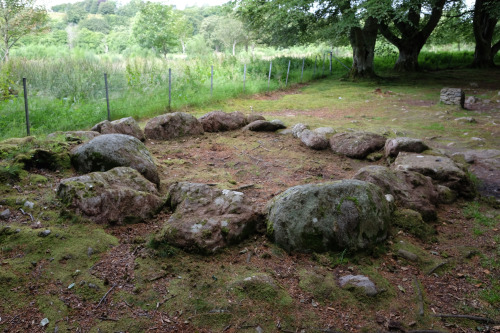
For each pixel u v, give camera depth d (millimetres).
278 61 24875
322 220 3729
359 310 3061
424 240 4164
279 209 3896
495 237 4258
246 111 12398
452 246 4094
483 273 3611
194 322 2842
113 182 4371
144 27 40125
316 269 3514
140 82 13242
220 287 3189
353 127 9594
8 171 4543
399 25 25500
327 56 31141
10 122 8023
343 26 18922
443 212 4930
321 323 2900
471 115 11430
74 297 3016
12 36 21672
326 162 6797
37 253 3436
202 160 6691
